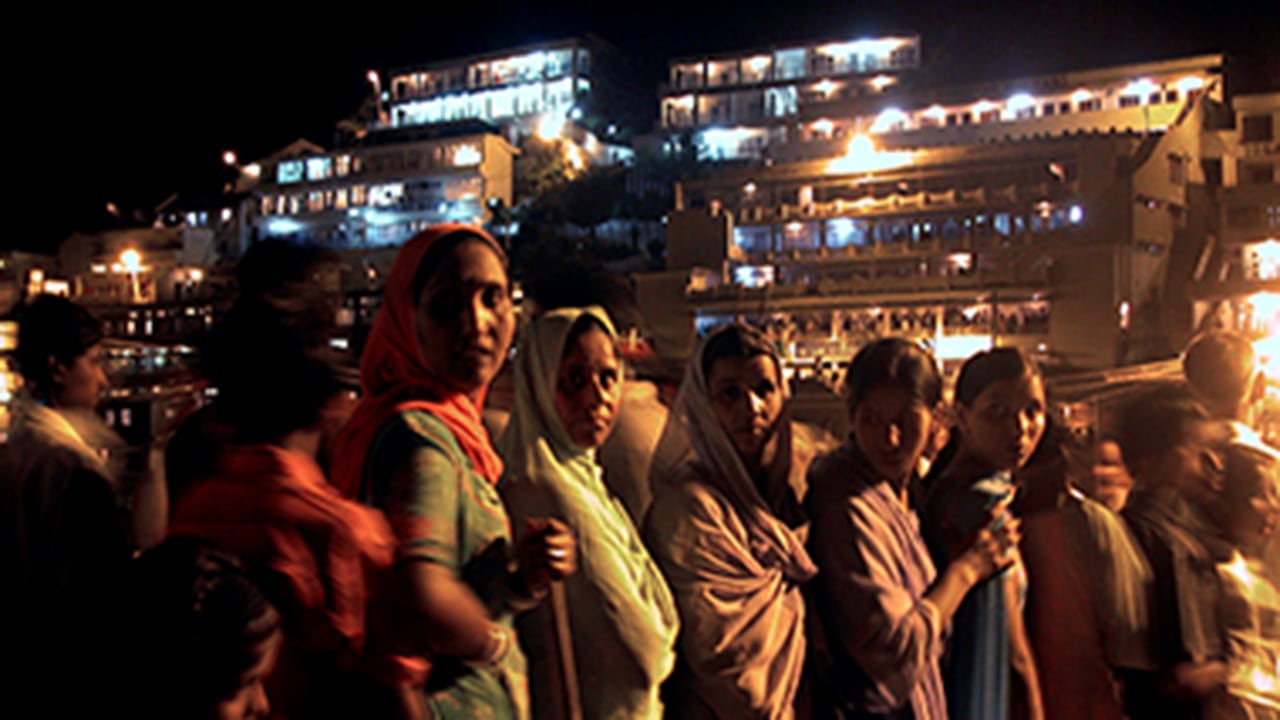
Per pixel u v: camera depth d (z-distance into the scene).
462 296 2.26
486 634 2.07
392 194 57.62
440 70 73.62
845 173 43.50
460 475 2.17
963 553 3.09
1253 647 3.48
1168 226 36.69
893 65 60.75
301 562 1.98
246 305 2.21
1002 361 3.24
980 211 40.50
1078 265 35.28
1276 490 3.58
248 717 1.92
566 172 57.12
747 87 62.94
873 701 2.96
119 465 3.11
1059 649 3.28
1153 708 3.39
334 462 2.34
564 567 2.20
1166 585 3.43
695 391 3.05
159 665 1.81
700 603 2.86
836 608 3.04
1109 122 44.03
